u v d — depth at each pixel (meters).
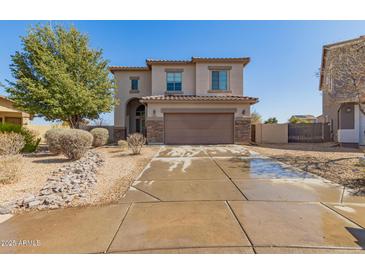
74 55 15.26
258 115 31.92
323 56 15.22
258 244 2.90
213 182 6.03
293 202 4.42
